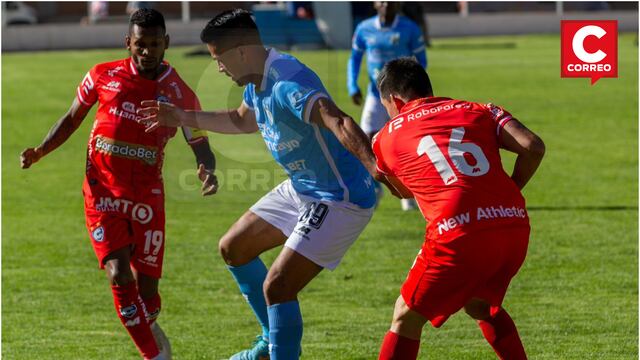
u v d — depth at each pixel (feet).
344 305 91.30
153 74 66.95
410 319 59.00
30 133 211.41
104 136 67.26
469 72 310.65
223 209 137.69
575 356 73.82
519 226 57.36
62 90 280.10
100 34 432.66
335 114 58.13
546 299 91.76
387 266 105.70
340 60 320.70
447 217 56.44
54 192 153.99
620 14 458.50
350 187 63.16
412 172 58.34
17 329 84.23
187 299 94.22
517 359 62.90
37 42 427.74
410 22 131.95
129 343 80.12
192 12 459.32
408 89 62.03
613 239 116.78
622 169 165.07
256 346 69.41
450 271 56.34
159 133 67.26
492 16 476.54
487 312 63.36
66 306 92.12
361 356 74.59
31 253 114.32
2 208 141.38
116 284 65.72
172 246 116.98
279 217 66.08
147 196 67.82
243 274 67.97
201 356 75.66
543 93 263.49
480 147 58.08
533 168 58.54
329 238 62.69
